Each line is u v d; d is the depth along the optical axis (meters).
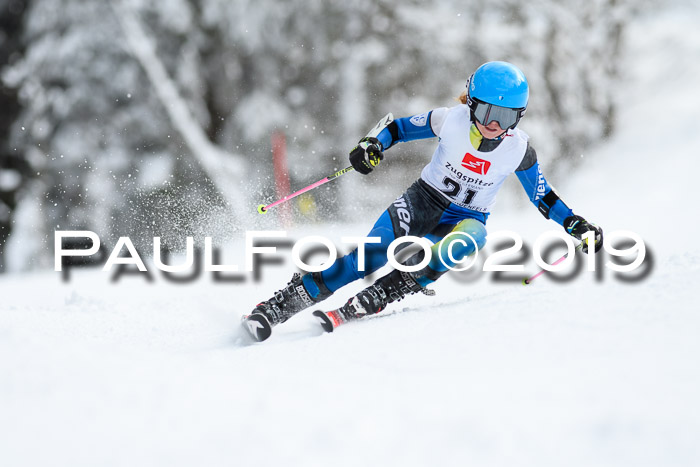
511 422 3.75
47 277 17.84
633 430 3.62
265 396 4.16
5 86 38.00
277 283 12.69
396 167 39.16
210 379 4.46
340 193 39.56
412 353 5.64
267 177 39.00
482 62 40.56
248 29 38.03
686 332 5.22
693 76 49.47
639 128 43.84
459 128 8.05
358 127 40.12
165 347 8.07
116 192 36.41
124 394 4.16
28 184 37.78
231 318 9.75
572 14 42.50
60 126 36.78
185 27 37.28
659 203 28.36
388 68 40.31
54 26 36.31
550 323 5.97
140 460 3.49
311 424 3.76
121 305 10.71
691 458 3.40
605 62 45.16
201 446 3.58
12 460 3.54
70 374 4.45
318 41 40.75
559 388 4.27
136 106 36.59
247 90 40.22
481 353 5.38
